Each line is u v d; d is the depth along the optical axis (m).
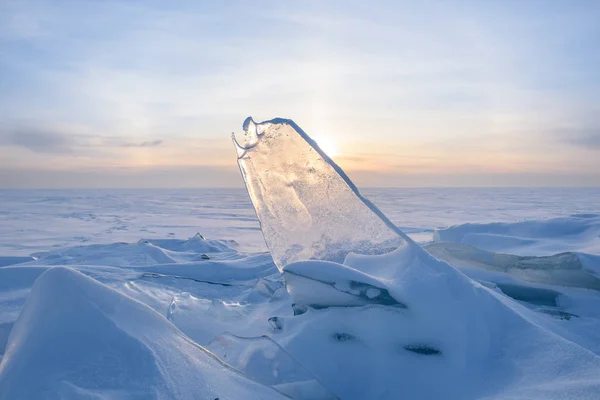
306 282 2.29
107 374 1.36
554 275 3.29
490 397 1.70
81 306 1.57
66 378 1.33
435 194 80.69
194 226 17.75
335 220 2.67
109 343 1.47
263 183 2.74
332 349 2.14
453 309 2.12
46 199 54.12
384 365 2.04
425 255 2.37
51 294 1.60
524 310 2.53
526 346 1.99
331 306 2.32
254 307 3.13
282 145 2.60
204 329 2.67
